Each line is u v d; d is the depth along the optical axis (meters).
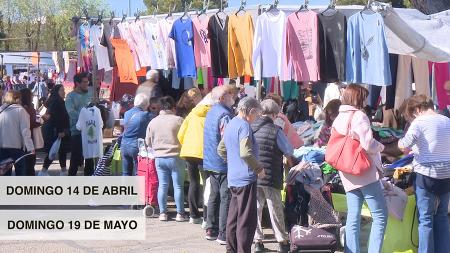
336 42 7.13
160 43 9.41
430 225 5.80
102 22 10.50
